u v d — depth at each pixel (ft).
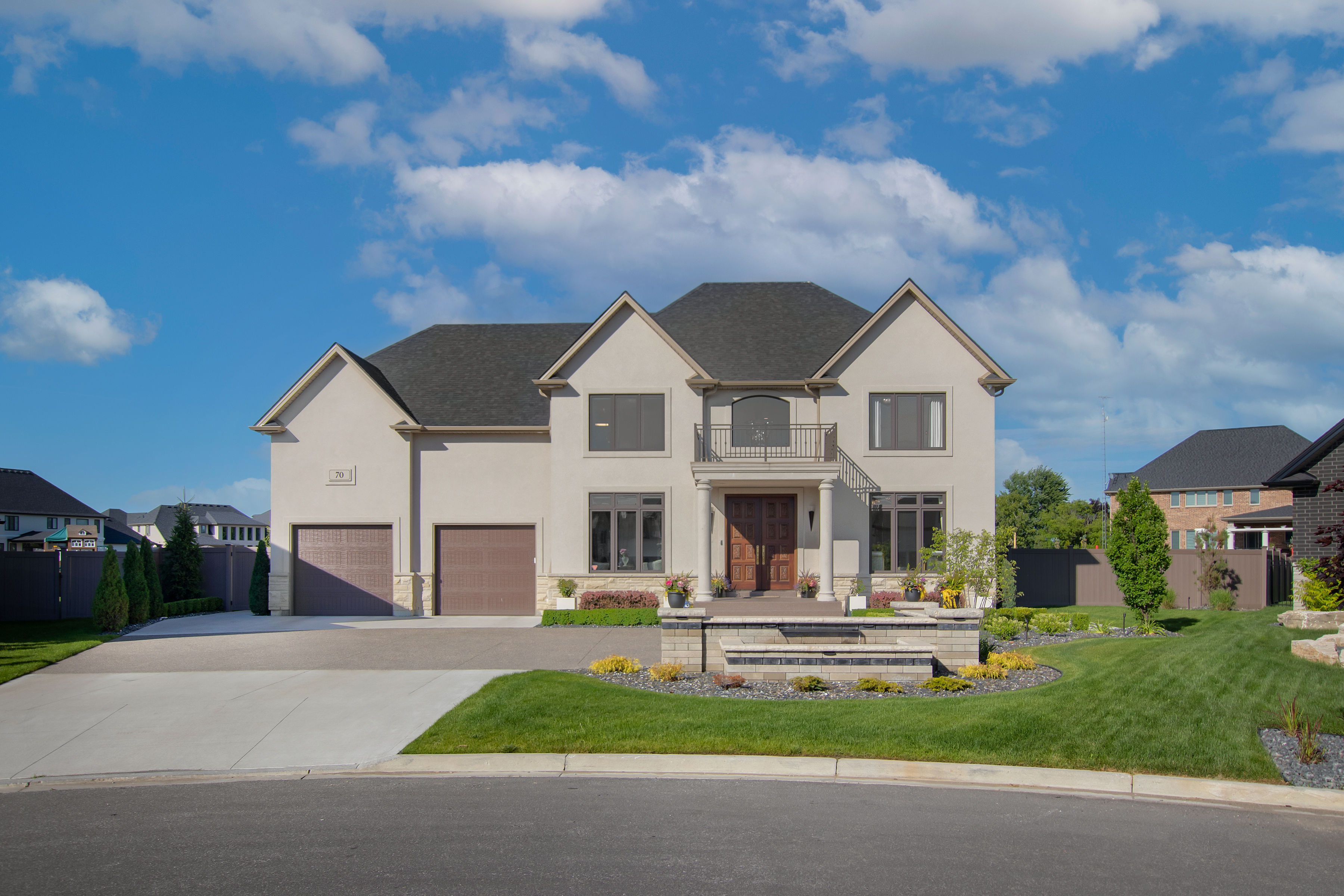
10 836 24.90
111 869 22.15
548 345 95.25
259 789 29.32
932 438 78.84
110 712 38.91
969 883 21.12
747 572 80.59
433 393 87.45
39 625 75.46
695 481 76.74
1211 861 22.61
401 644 59.26
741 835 24.36
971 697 39.29
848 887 20.77
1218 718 34.58
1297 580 66.59
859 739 33.04
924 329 79.15
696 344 85.46
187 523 88.12
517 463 83.15
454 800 27.73
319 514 82.33
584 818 25.79
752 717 36.06
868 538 77.97
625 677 45.52
